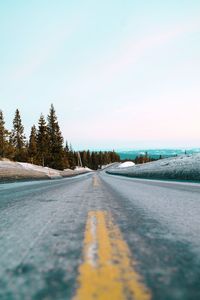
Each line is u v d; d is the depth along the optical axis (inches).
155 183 593.0
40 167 2239.2
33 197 260.4
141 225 120.6
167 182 649.0
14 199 241.0
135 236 98.7
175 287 53.7
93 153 7116.1
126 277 58.8
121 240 92.3
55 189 384.2
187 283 55.8
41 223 125.4
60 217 142.1
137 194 294.2
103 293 50.7
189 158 2085.4
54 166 2807.6
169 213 157.5
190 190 358.0
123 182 654.5
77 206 190.4
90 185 501.7
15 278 58.9
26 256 75.0
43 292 51.5
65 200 231.9
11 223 125.6
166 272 62.2
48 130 2805.1
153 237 97.2
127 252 78.0
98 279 57.7
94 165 7017.7
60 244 87.2
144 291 51.6
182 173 890.1
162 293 50.8
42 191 343.3
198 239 94.8
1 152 2203.5
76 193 308.5
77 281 56.7
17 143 2812.5
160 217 142.9
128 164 6008.9
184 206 190.5
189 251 79.7
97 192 323.6
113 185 499.5
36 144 2721.5
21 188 415.8
